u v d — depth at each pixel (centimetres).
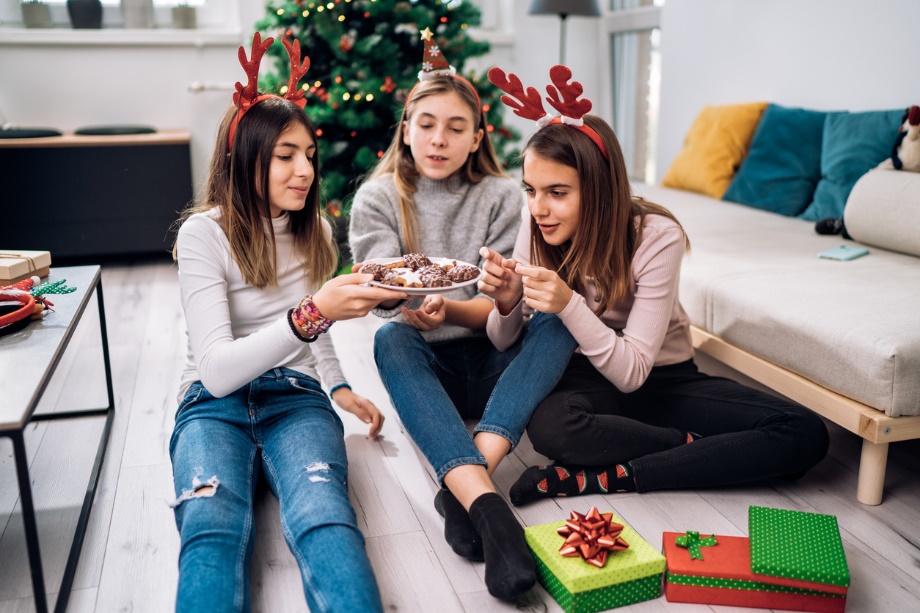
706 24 335
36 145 313
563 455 148
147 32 356
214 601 107
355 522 123
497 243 188
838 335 153
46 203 321
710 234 237
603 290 156
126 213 331
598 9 370
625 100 434
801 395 164
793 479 160
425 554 136
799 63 289
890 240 209
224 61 370
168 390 207
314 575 113
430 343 180
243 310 152
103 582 128
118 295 294
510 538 121
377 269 143
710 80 337
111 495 154
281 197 146
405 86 303
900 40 247
